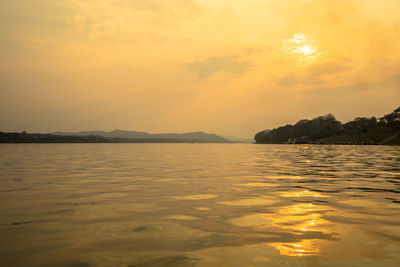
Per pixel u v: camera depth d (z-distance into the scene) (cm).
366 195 1123
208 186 1364
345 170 2181
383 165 2673
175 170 2200
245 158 4050
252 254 524
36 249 551
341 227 691
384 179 1623
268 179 1631
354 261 491
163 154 5572
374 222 736
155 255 521
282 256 514
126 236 630
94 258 507
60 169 2273
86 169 2278
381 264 479
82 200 1030
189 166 2606
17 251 540
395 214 820
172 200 1028
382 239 604
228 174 1898
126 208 902
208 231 666
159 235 636
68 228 689
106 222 742
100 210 876
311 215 809
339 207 909
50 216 804
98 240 603
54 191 1227
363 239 605
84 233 650
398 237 617
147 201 1011
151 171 2116
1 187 1340
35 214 826
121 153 5997
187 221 749
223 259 502
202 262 489
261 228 686
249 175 1841
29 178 1678
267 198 1062
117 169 2288
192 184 1434
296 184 1427
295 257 509
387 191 1218
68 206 930
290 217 788
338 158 3959
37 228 689
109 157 4316
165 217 790
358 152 6309
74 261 494
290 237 620
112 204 962
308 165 2692
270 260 497
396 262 486
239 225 712
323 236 626
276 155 5100
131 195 1129
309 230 670
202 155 5150
